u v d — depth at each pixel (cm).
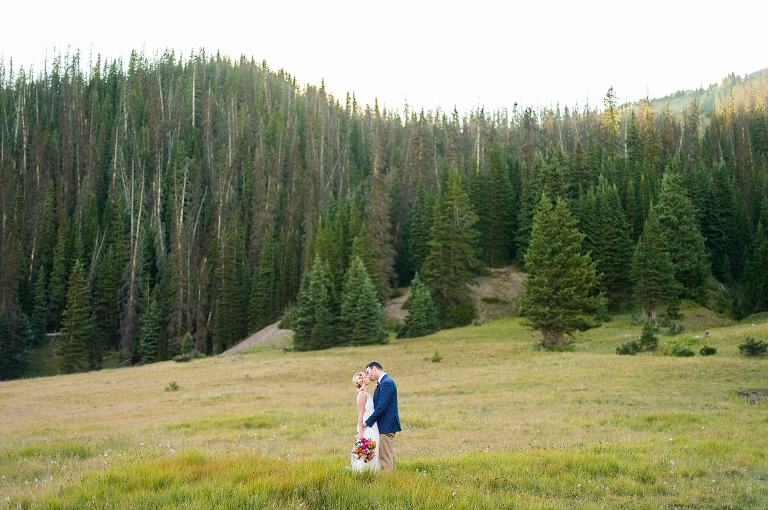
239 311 8844
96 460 1334
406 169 10925
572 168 9706
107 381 4700
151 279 9650
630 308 7075
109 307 8738
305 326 6894
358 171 13125
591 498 854
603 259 7112
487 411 2334
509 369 3903
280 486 770
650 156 10775
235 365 5369
